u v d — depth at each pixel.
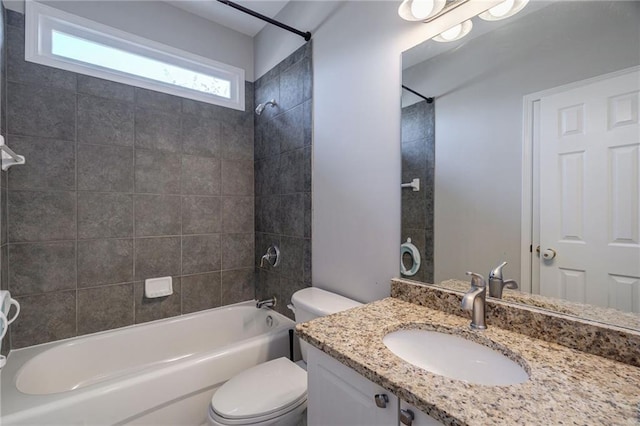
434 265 1.28
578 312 0.90
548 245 0.97
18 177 1.66
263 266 2.41
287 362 1.58
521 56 1.03
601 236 0.86
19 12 1.65
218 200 2.37
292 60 2.07
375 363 0.80
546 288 0.97
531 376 0.73
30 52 1.67
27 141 1.68
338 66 1.71
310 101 1.92
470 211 1.17
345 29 1.66
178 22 2.17
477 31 1.14
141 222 2.05
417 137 1.33
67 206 1.80
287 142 2.13
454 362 1.00
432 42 1.27
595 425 0.56
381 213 1.48
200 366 1.51
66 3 1.77
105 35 1.90
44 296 1.74
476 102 1.15
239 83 2.47
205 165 2.31
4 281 1.58
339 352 0.86
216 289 2.37
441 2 1.15
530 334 0.96
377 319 1.11
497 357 0.91
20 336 1.67
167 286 2.13
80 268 1.85
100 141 1.90
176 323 2.11
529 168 1.01
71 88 1.80
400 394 0.70
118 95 1.96
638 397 0.65
